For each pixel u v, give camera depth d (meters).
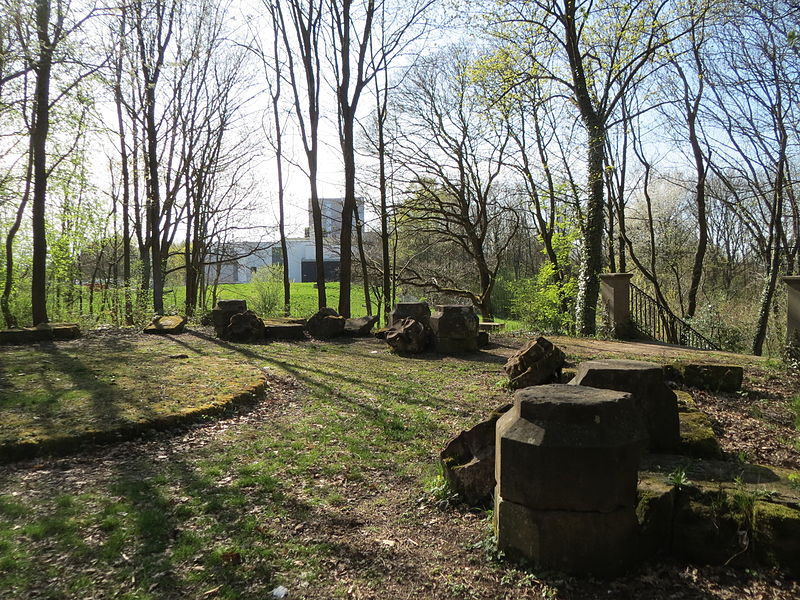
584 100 15.42
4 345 11.27
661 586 2.94
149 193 20.11
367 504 4.26
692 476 3.58
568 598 2.87
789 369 8.64
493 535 3.45
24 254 17.59
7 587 2.96
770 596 2.83
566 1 15.00
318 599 2.97
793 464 4.61
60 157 16.05
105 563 3.25
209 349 11.22
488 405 7.04
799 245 17.73
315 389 8.00
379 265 27.69
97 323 16.78
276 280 25.31
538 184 20.08
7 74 12.09
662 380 4.33
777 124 15.72
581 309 15.36
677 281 25.55
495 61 15.94
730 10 14.19
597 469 2.96
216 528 3.72
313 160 17.98
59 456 5.08
